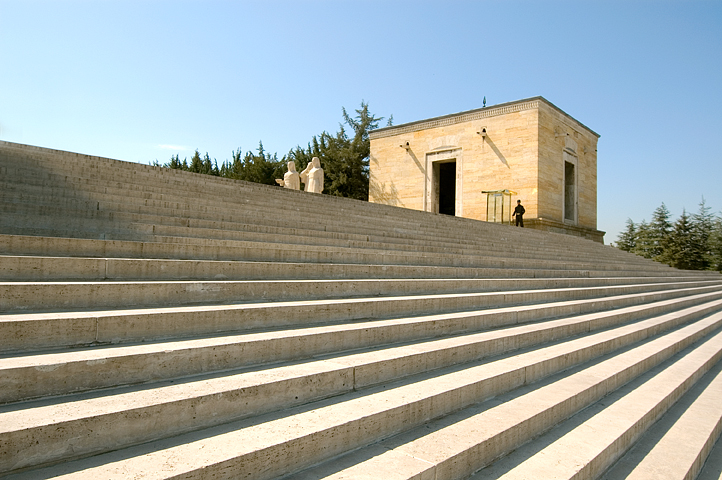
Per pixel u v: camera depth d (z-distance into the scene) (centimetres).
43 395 240
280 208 991
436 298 580
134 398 245
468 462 283
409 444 288
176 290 391
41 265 358
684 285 1611
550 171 2539
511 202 2509
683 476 347
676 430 443
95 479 190
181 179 1076
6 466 190
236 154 4416
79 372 252
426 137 2897
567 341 612
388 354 391
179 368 293
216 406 260
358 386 346
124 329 312
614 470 352
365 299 526
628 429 386
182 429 246
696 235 4456
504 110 2570
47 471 197
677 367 640
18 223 474
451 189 3306
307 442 249
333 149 4059
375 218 1180
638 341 737
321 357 374
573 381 466
